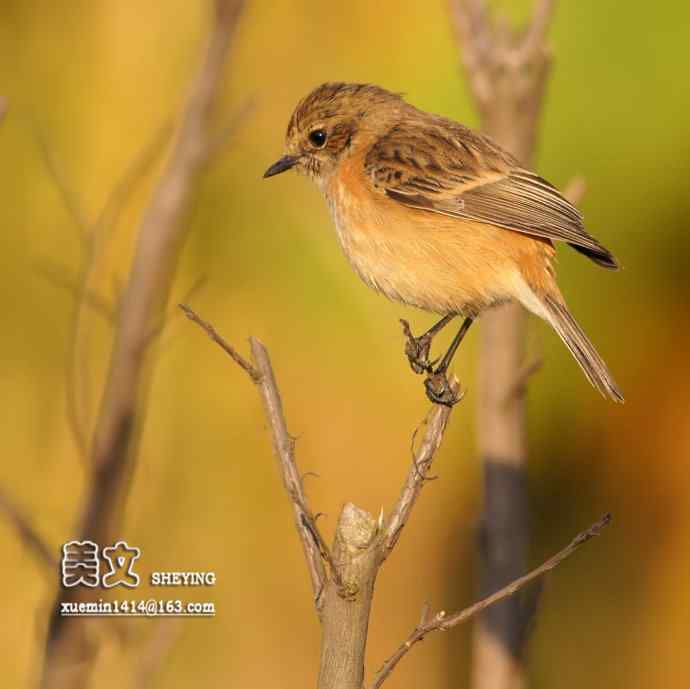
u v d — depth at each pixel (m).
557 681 13.31
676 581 13.16
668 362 12.28
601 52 11.34
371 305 12.46
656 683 13.25
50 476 12.09
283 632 12.62
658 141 11.36
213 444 12.70
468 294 9.26
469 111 11.93
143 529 12.30
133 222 11.83
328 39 13.08
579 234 9.09
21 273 12.41
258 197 12.77
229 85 12.46
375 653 13.42
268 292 12.67
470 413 13.07
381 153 9.48
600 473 12.97
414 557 13.42
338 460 12.77
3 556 11.73
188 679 12.34
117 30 12.71
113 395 8.08
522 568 8.73
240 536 12.66
